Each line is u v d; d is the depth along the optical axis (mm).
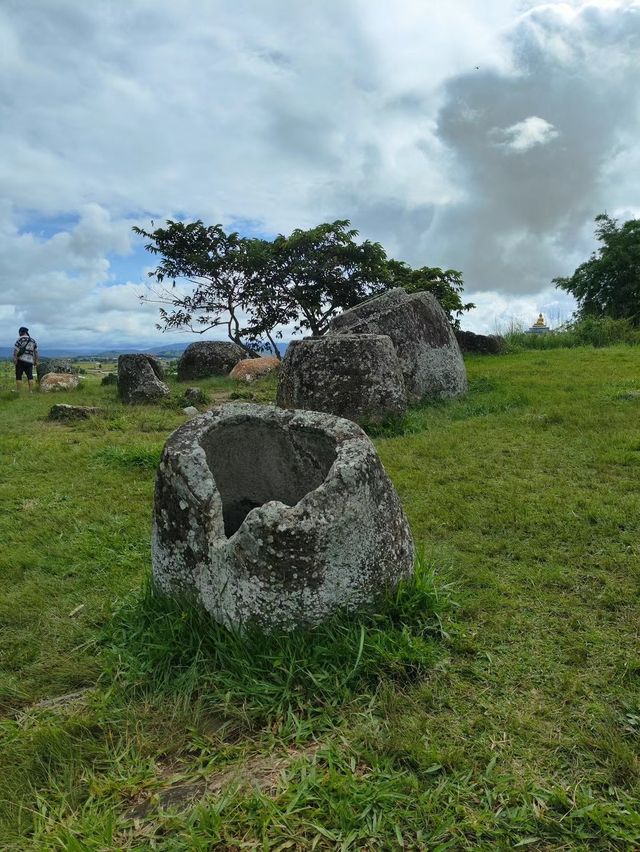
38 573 3799
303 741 2121
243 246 18688
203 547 2627
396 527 2773
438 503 4414
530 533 3775
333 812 1775
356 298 18734
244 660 2424
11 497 5258
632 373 9398
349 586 2539
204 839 1707
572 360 11734
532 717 2162
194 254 18328
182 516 2693
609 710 2168
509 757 1988
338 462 2615
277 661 2371
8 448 7062
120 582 3541
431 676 2408
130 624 2887
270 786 1925
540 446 5648
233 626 2518
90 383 15797
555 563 3355
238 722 2254
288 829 1739
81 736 2248
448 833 1709
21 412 9992
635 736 2045
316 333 19656
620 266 23562
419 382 8250
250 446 3197
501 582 3182
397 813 1769
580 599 2965
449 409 7688
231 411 3088
